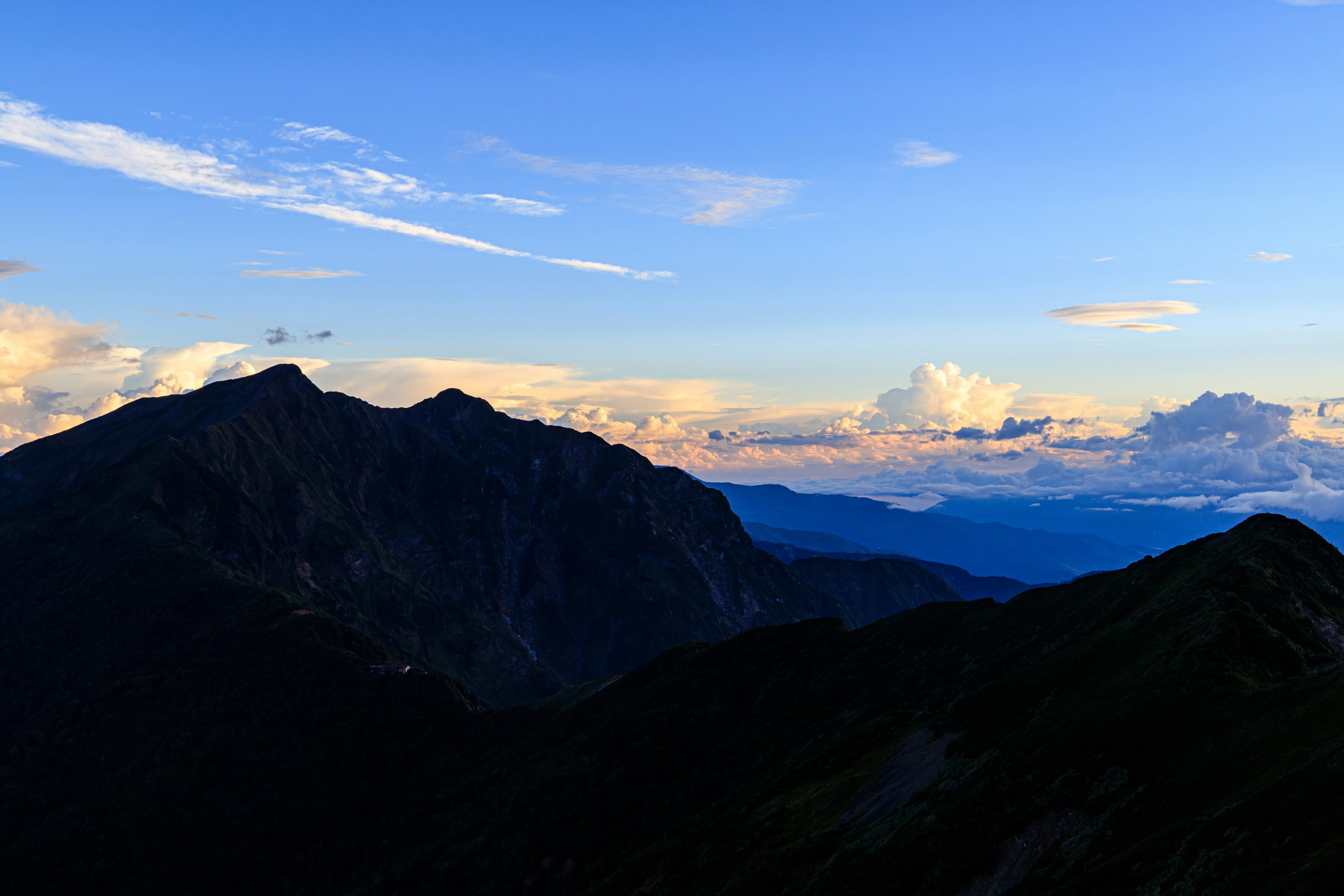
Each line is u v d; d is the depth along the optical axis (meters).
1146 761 51.91
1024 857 49.84
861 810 72.25
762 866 68.62
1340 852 33.00
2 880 144.88
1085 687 70.31
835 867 60.59
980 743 70.19
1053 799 52.31
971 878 50.16
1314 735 44.97
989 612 128.50
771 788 93.50
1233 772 46.25
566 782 137.88
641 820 121.12
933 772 70.44
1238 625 65.12
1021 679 79.25
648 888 83.81
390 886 132.38
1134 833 45.31
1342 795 36.88
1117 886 40.38
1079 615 101.31
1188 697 57.22
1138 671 66.56
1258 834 37.34
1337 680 48.72
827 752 95.75
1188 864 38.59
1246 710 52.25
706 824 93.81
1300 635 66.62
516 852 124.88
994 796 56.50
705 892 73.06
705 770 126.12
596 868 111.62
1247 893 34.22
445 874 127.69
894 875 53.94
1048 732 62.75
